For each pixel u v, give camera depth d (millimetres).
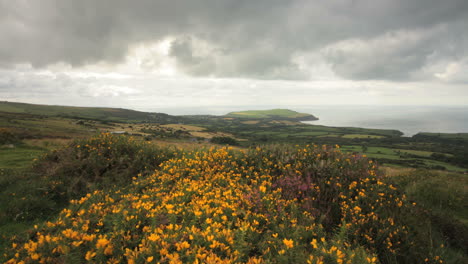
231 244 2879
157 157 7988
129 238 3043
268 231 3393
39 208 5113
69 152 7438
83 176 6559
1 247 3561
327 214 4250
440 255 3564
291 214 3943
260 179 5426
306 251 2922
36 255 2562
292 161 6203
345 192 4840
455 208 6312
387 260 3418
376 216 3975
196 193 4641
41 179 6293
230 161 6691
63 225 3510
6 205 5004
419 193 6875
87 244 2953
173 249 2818
